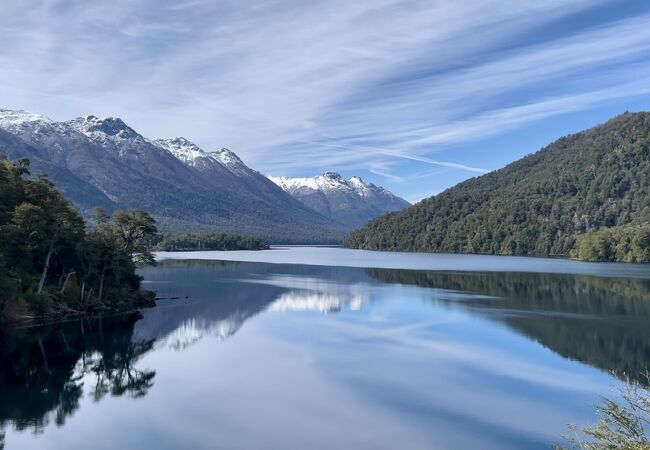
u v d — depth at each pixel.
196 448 35.22
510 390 46.22
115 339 67.44
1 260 74.81
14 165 95.69
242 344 64.06
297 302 98.31
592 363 54.56
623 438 21.45
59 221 86.88
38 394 46.50
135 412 41.81
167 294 111.12
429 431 37.75
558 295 105.69
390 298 102.94
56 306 83.38
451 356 57.38
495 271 162.50
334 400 43.88
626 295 104.12
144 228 104.75
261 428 38.31
